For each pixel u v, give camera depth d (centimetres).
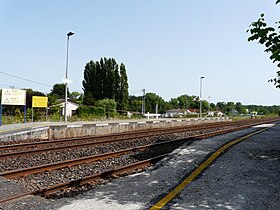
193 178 747
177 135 1992
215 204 573
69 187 735
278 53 771
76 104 6147
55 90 10719
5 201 602
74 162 1020
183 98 16788
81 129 2180
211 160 920
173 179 750
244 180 722
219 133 1861
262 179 729
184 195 627
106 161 1085
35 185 775
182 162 920
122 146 1482
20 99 2573
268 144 1268
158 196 625
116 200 607
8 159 1108
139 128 2788
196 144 1247
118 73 7544
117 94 7481
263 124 3344
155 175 798
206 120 4488
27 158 1134
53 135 1983
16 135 1725
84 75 7812
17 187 725
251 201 585
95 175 805
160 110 12900
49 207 571
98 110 4581
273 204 568
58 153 1256
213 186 681
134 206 568
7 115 3553
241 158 946
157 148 1348
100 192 666
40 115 3284
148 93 12762
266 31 794
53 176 874
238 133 1822
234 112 13175
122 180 764
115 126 2486
